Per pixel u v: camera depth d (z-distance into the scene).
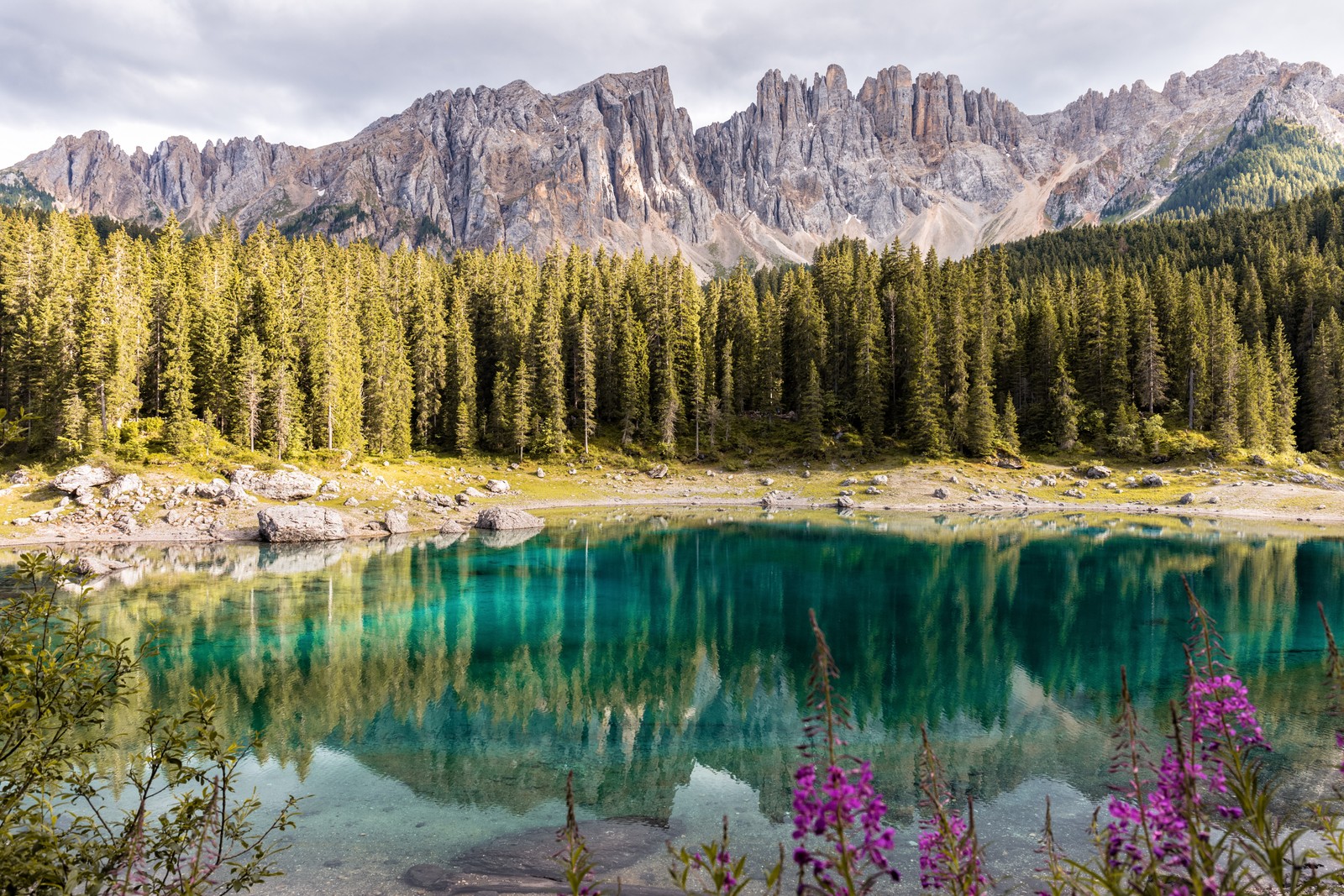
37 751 6.06
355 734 20.38
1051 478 89.38
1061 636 30.44
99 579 44.62
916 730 20.25
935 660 27.12
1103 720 20.83
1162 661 26.72
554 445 102.50
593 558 52.72
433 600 38.41
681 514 82.12
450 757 18.80
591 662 27.62
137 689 6.64
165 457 73.38
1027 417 104.25
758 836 14.49
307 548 59.09
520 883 12.70
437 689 24.42
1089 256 181.25
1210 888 4.63
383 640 30.64
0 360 81.88
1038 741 19.27
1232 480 84.81
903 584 42.00
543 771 17.95
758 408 116.94
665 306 118.75
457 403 105.25
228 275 99.75
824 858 4.39
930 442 96.19
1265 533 61.94
